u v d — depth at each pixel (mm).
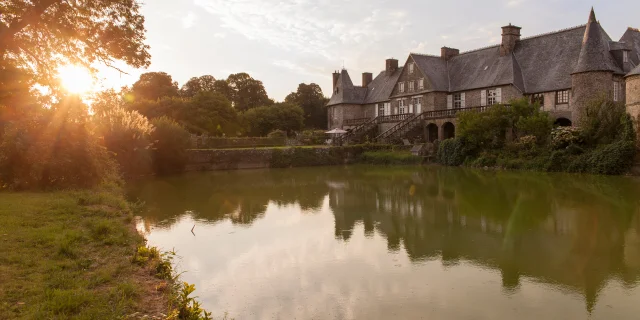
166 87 68812
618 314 7930
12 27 13617
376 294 8992
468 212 17062
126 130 28656
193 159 37531
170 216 16891
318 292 9133
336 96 64062
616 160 26125
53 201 13742
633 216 15367
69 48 15383
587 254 11453
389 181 27719
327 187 25625
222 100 57500
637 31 36906
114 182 22125
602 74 31734
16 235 9445
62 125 17953
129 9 15898
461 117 36906
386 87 58406
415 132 45406
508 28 41094
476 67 44562
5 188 16625
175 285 8016
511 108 34344
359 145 44094
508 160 32250
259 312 8180
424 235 13758
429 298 8758
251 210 18281
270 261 11234
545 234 13523
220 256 11641
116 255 9172
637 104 26531
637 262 10727
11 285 6758
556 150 29906
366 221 15938
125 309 6461
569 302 8477
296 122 69062
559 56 37125
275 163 40594
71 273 7656
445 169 34219
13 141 16531
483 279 9789
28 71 15367
